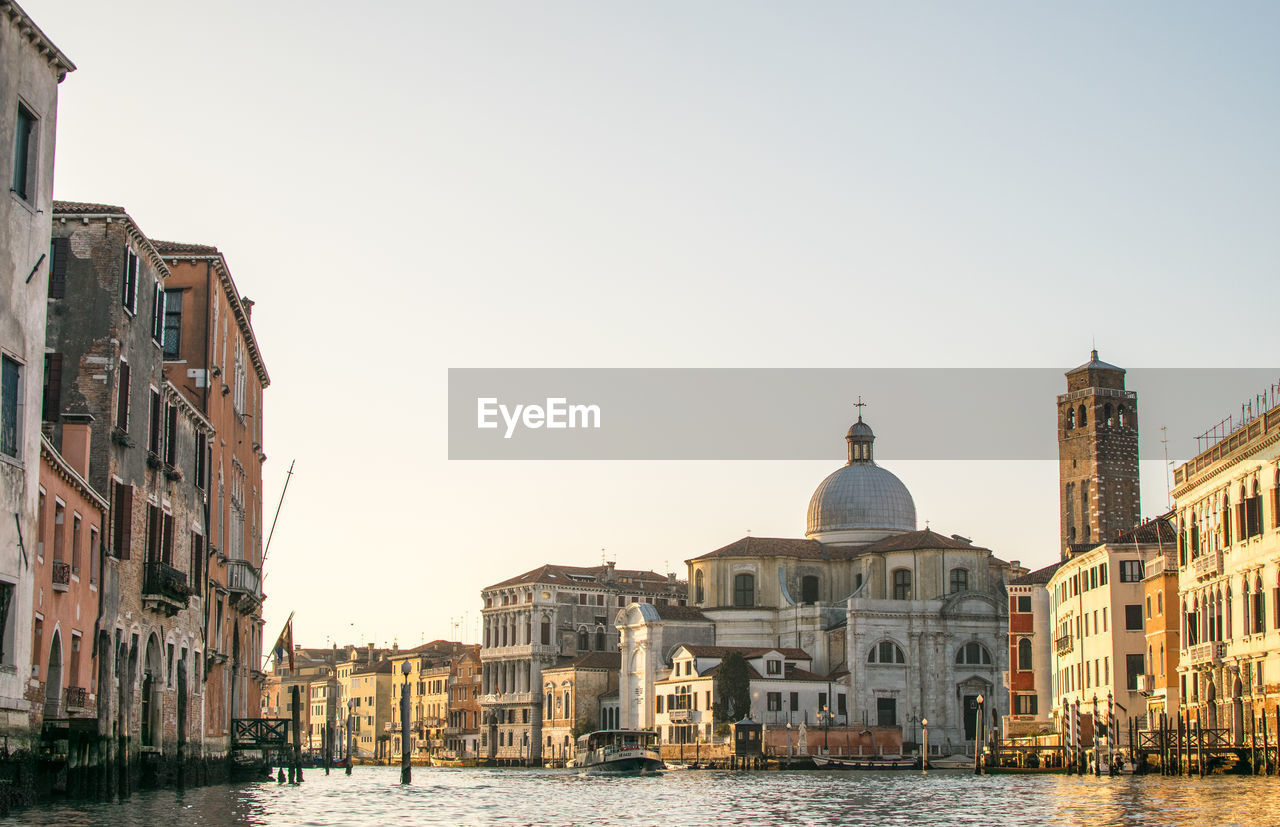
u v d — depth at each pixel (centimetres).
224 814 4156
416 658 19750
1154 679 8662
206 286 6044
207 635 5969
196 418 5628
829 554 14788
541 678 16300
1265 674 6888
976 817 4531
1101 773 7731
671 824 4388
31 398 3631
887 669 13612
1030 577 12069
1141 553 9188
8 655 3519
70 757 4131
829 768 11625
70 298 4541
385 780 8788
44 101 3694
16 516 3541
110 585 4462
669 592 17350
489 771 12825
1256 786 5738
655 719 14050
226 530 6575
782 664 13425
